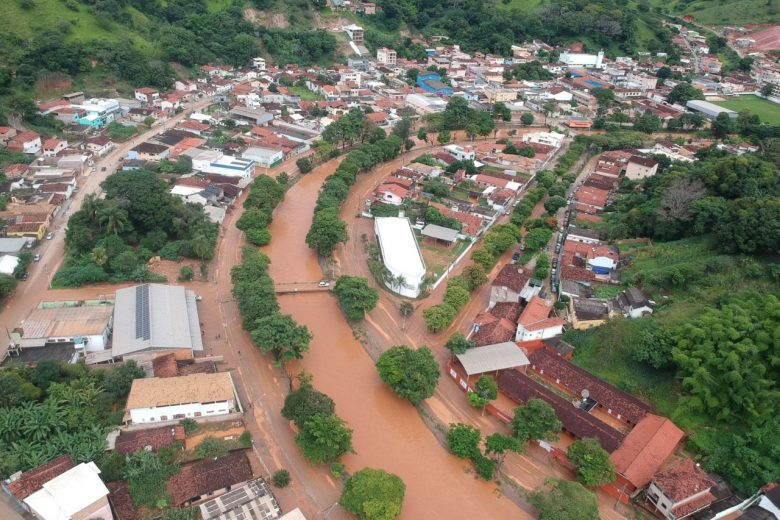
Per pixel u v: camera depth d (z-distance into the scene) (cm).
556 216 16588
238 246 14188
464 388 9875
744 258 11400
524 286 12469
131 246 13488
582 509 7162
